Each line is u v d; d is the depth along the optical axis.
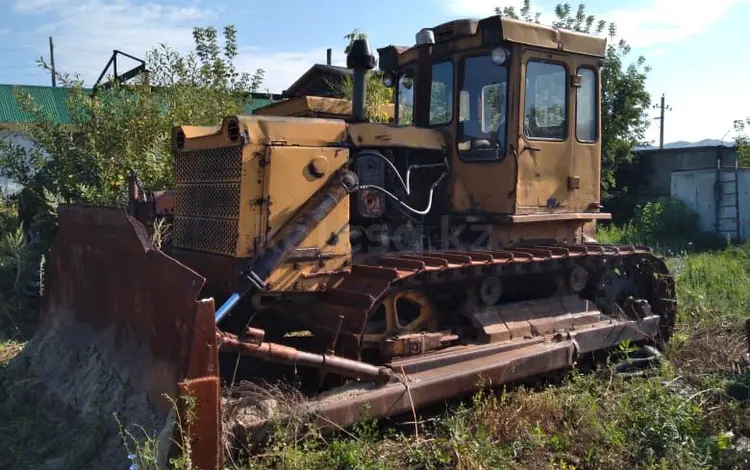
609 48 18.91
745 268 11.16
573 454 4.18
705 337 6.79
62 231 5.22
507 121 5.24
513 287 5.55
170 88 9.40
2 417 4.51
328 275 4.37
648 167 22.19
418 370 4.45
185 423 3.27
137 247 4.09
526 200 5.31
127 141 8.73
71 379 4.48
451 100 5.57
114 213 4.36
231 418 3.65
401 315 5.13
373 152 4.96
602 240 14.75
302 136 4.38
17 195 9.75
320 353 4.36
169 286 3.68
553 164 5.53
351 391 4.09
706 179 18.70
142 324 3.99
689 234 17.92
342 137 4.56
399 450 4.08
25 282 7.59
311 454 3.72
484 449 3.98
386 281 4.22
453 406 4.71
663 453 4.11
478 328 4.98
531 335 5.24
